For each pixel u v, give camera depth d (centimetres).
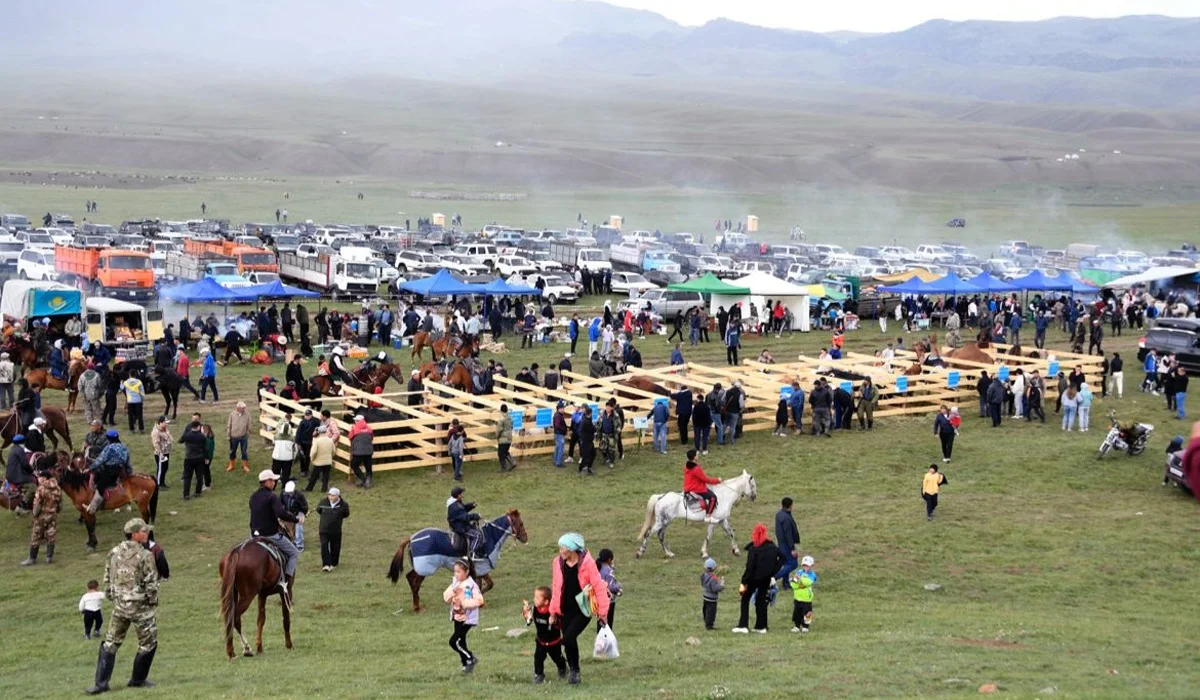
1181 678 1727
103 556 2762
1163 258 10175
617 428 3675
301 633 2159
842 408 4172
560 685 1714
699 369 4662
